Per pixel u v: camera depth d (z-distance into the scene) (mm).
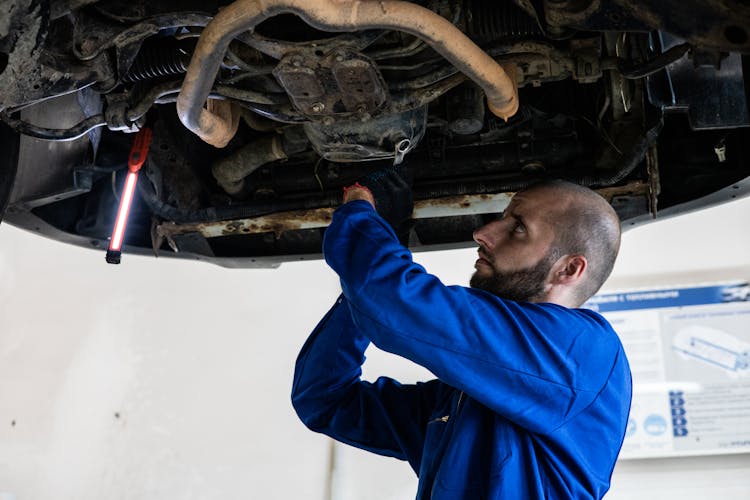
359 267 1451
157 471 4703
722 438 4211
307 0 1536
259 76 1898
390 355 4602
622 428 1552
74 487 4727
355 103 1801
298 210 2311
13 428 4836
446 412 1600
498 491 1403
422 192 2232
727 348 4320
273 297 4930
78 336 4977
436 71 1805
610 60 1887
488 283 1604
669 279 4469
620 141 2162
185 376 4836
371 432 1794
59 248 5125
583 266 1587
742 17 1634
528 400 1422
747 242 4465
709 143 2266
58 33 1818
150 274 5043
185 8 1818
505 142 2236
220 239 2600
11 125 1965
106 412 4828
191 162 2361
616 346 1567
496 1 1839
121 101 1997
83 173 2289
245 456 4656
